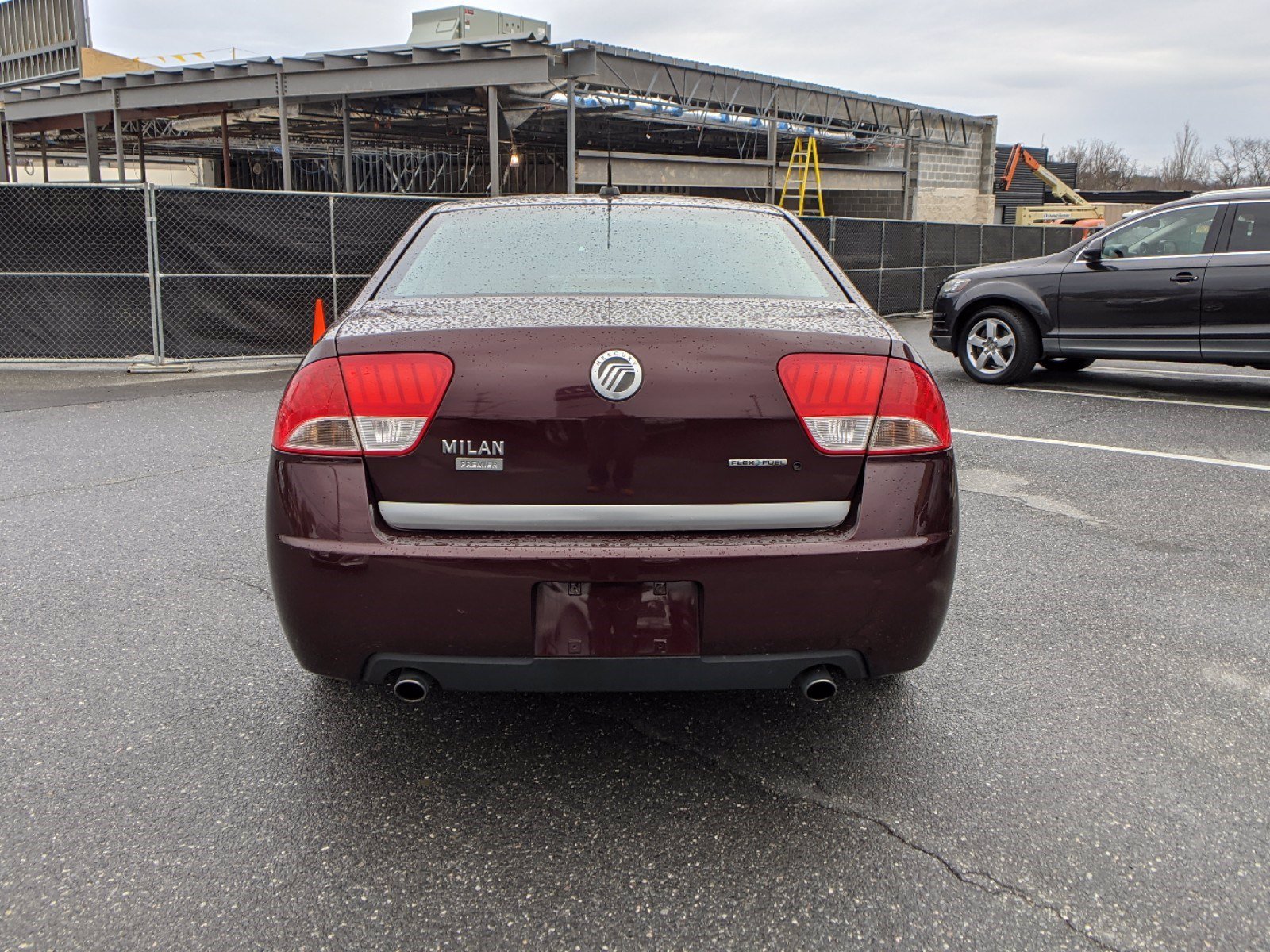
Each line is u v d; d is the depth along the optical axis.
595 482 2.22
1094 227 25.44
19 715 2.86
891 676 3.17
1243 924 2.02
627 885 2.13
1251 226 8.05
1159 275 8.36
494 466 2.21
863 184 29.48
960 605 3.76
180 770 2.58
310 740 2.75
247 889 2.11
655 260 2.88
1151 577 4.08
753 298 2.68
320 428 2.25
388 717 2.89
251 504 5.03
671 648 2.24
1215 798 2.47
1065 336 8.85
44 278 9.95
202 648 3.33
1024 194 41.38
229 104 20.25
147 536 4.51
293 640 2.33
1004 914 2.04
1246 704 2.98
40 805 2.41
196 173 36.50
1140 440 6.72
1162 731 2.81
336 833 2.31
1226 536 4.62
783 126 24.42
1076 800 2.46
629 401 2.20
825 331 2.34
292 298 10.70
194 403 8.08
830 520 2.28
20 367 10.13
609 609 2.22
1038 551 4.41
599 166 22.34
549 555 2.18
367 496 2.23
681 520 2.23
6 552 4.27
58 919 2.01
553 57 15.49
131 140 28.34
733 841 2.29
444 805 2.43
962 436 6.88
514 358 2.21
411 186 32.72
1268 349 7.98
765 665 2.27
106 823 2.34
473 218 3.19
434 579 2.19
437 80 15.70
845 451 2.26
